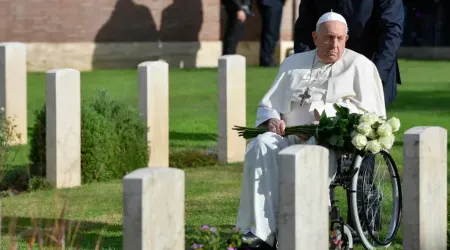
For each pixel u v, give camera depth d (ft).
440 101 73.05
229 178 47.98
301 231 22.71
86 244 32.94
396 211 31.65
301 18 36.35
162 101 50.57
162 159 50.85
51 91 45.57
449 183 43.91
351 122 28.66
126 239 19.89
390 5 34.65
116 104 49.08
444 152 27.78
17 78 56.90
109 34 98.99
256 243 27.73
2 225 36.14
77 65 97.81
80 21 97.71
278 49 104.63
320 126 28.78
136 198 19.79
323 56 31.17
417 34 112.27
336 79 31.01
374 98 31.19
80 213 39.06
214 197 42.42
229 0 94.99
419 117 65.62
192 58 102.78
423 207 26.99
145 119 50.06
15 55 56.80
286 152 22.50
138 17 100.12
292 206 22.50
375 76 31.42
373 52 35.60
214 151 54.65
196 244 25.50
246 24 104.78
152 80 49.93
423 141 26.73
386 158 31.27
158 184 20.21
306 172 22.72
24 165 49.01
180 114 68.74
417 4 112.06
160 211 20.29
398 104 71.46
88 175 47.24
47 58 96.78
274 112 31.22
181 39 102.32
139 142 48.93
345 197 39.99
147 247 19.95
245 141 53.78
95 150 47.16
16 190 45.93
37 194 43.93
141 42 100.37
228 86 52.60
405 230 27.09
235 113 53.01
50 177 45.91
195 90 80.64
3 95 56.54
